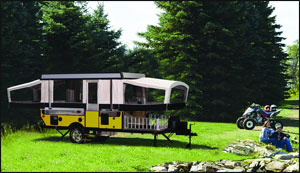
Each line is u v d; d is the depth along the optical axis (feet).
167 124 43.62
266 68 110.01
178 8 90.22
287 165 36.60
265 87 108.58
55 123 47.06
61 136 52.80
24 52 82.28
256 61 98.37
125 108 43.21
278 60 118.62
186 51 87.56
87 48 86.69
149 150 39.70
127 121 43.65
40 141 47.83
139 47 104.78
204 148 41.81
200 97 84.64
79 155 37.47
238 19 92.68
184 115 85.30
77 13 88.02
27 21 89.86
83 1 101.96
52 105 47.34
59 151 39.83
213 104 85.87
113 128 43.70
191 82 83.82
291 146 44.39
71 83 46.93
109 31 101.19
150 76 103.24
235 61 91.15
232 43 87.51
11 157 37.50
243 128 60.23
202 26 88.02
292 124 72.64
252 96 99.55
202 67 88.07
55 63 88.12
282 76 123.34
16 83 84.74
